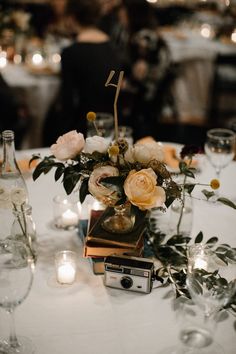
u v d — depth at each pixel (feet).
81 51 9.57
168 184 4.03
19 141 10.89
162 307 4.02
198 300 3.61
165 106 14.12
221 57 14.33
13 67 11.40
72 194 5.19
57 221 5.15
